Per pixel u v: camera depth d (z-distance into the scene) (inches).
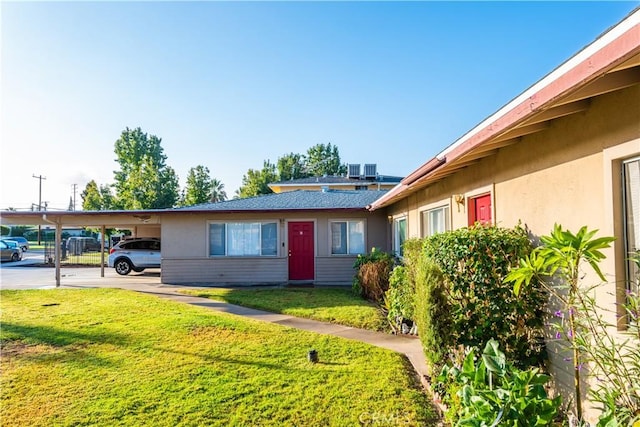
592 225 136.9
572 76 102.7
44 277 700.7
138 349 242.5
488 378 128.0
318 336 271.6
